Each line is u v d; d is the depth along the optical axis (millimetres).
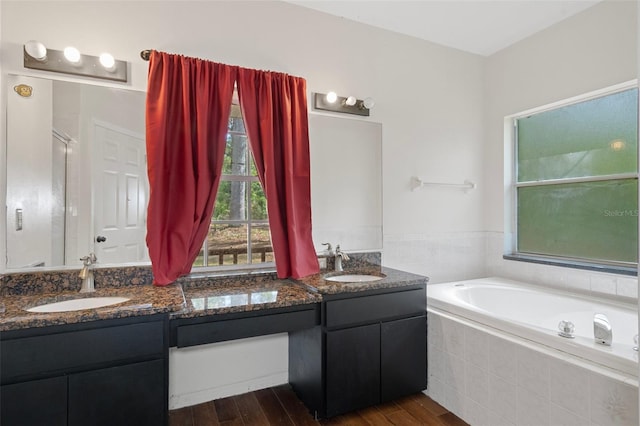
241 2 2154
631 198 2250
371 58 2576
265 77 2121
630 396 1279
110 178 1877
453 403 2004
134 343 1396
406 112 2719
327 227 2439
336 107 2439
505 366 1728
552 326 2342
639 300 1133
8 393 1215
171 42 1985
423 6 2344
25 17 1712
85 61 1812
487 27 2615
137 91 1921
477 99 3039
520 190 2945
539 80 2662
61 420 1279
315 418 1933
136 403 1396
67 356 1290
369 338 1963
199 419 1929
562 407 1492
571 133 2588
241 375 2201
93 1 1835
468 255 2996
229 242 2150
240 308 1629
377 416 1965
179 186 1903
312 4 2320
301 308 1791
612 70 2227
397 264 2672
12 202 1694
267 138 2094
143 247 1923
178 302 1516
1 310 1392
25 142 1724
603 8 2271
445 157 2889
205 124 1932
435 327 2148
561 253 2654
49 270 1756
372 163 2588
